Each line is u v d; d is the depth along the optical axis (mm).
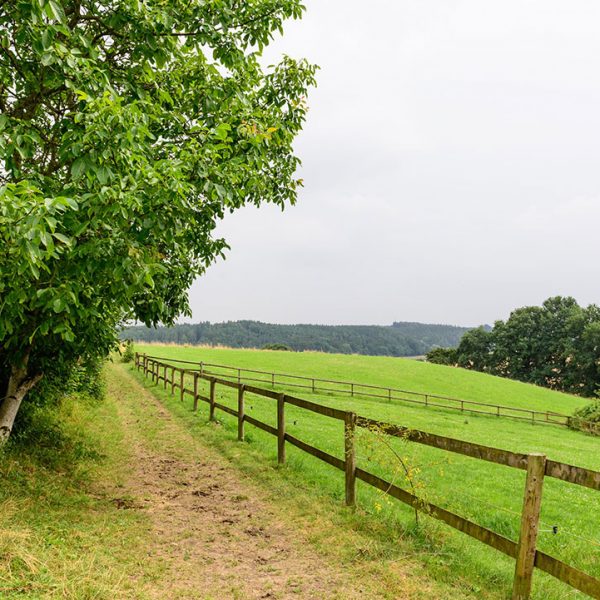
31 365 6848
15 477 5488
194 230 6320
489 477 10273
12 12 3914
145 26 4824
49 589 3322
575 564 5207
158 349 52000
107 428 10836
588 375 75625
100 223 4145
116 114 3836
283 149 7023
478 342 92500
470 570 4219
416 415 23344
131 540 4625
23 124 4281
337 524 5270
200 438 10164
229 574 4145
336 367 43906
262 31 5758
